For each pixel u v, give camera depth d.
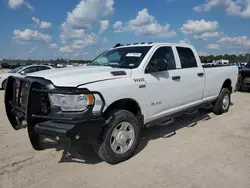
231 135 4.85
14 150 4.08
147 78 4.06
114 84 3.48
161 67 4.08
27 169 3.42
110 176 3.22
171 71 4.64
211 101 6.21
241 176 3.19
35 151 4.05
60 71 3.74
